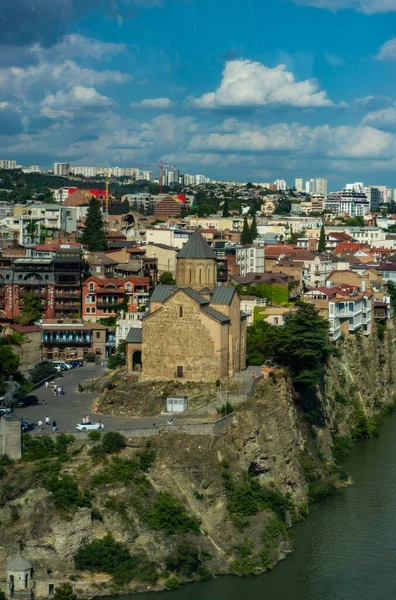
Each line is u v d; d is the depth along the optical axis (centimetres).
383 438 19825
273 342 17862
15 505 12519
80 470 13188
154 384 16238
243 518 13525
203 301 16350
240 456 14438
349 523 14500
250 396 15562
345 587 12475
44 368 18750
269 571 12900
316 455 16825
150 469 13475
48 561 12238
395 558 13312
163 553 12594
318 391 18362
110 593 12069
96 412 15488
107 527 12588
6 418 13400
